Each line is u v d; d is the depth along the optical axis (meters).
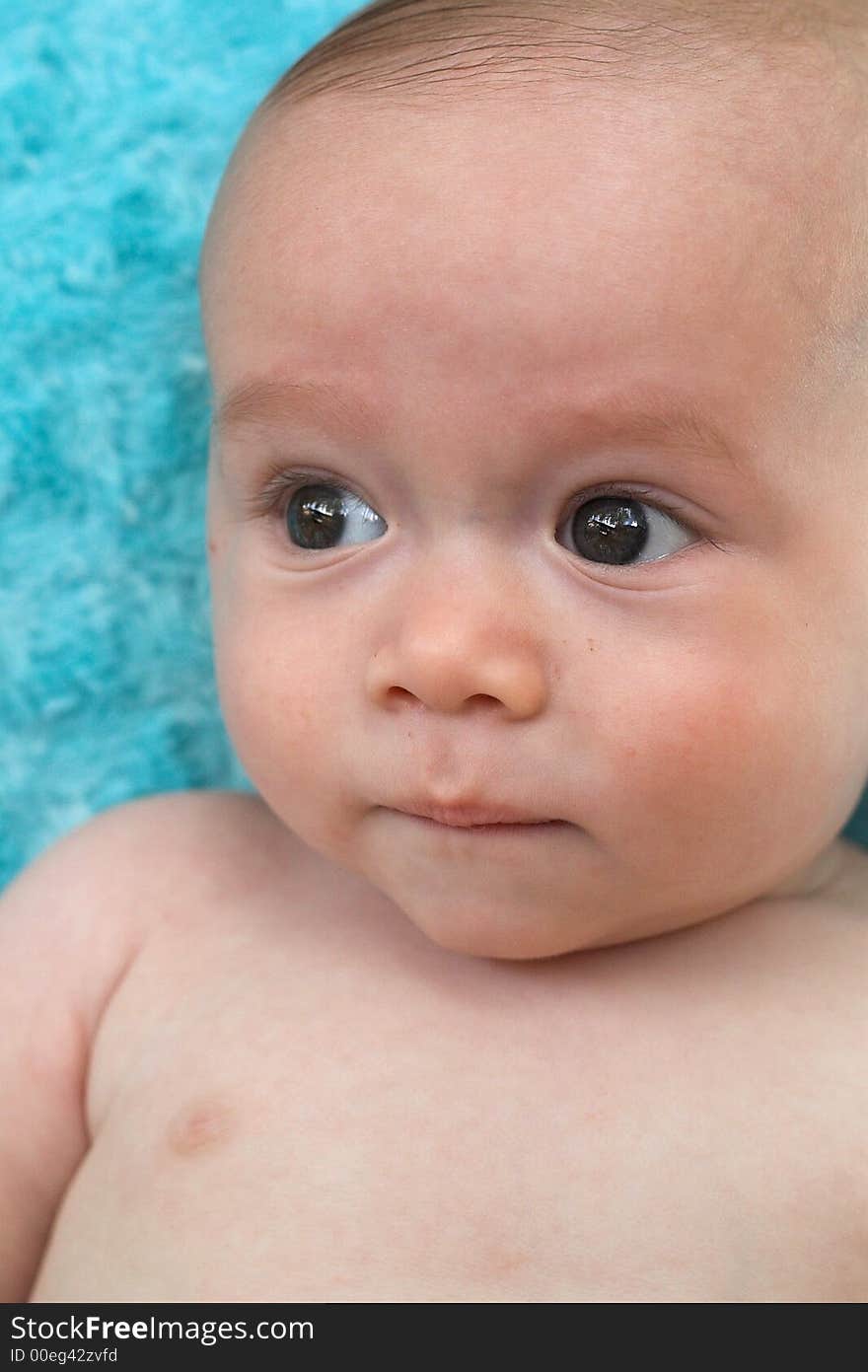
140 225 0.47
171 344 0.47
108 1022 0.42
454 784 0.36
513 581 0.36
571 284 0.35
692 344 0.36
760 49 0.37
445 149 0.36
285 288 0.37
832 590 0.37
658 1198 0.37
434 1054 0.39
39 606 0.48
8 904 0.43
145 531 0.48
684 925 0.39
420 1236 0.37
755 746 0.37
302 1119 0.39
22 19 0.48
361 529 0.38
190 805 0.45
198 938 0.42
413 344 0.36
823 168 0.37
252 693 0.39
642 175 0.36
